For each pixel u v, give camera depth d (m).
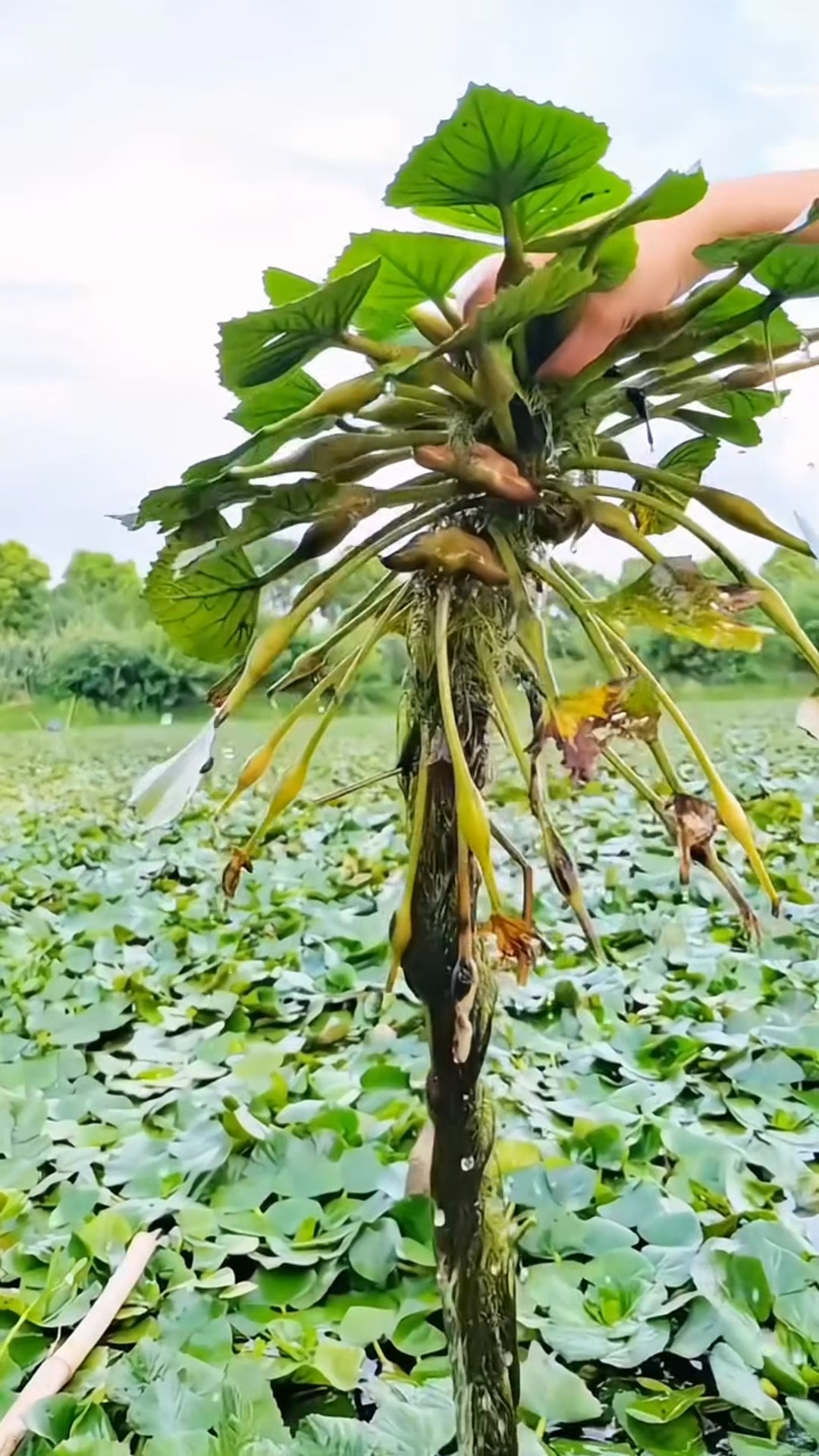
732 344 0.76
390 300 0.68
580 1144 1.39
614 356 0.61
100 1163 1.45
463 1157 0.68
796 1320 1.06
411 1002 2.00
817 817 3.95
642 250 0.64
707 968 2.18
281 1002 2.12
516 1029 1.85
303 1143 1.37
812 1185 1.33
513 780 3.44
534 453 0.61
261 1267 1.21
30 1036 1.96
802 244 0.62
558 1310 1.09
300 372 0.69
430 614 0.65
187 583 0.71
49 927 2.70
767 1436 0.97
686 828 0.60
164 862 3.52
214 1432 0.91
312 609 0.63
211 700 0.75
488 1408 0.71
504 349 0.57
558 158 0.53
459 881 0.64
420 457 0.58
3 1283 1.22
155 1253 1.21
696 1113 1.56
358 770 5.79
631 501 0.62
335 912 2.62
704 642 0.58
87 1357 1.05
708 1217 1.25
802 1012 1.91
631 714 0.58
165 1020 2.00
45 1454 0.91
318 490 0.62
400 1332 1.08
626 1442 0.96
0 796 5.66
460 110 0.50
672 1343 1.04
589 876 2.90
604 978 2.04
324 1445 0.84
